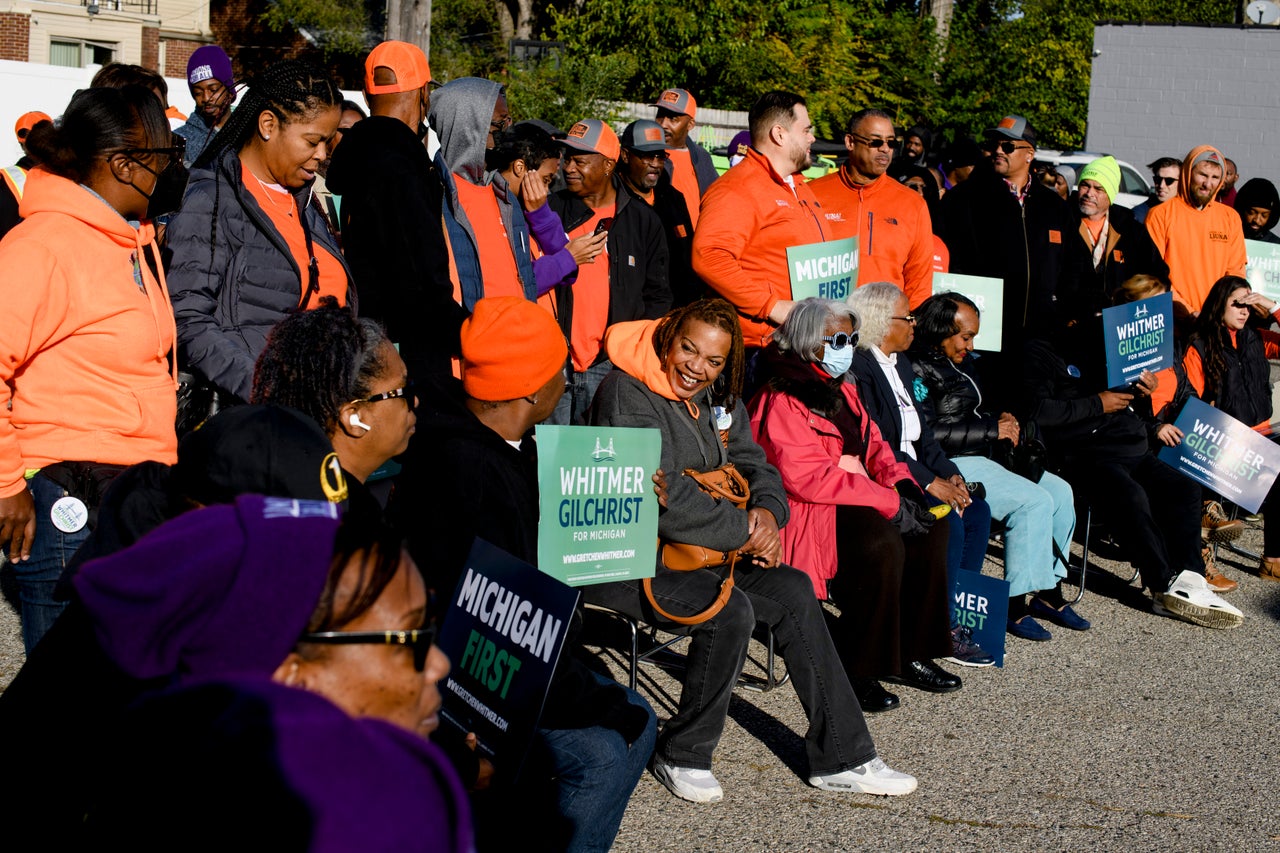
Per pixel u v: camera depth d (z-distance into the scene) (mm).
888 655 4547
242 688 1124
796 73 21547
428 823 1082
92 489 2951
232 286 3531
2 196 4070
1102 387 6434
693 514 3789
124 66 4582
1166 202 8398
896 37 25297
